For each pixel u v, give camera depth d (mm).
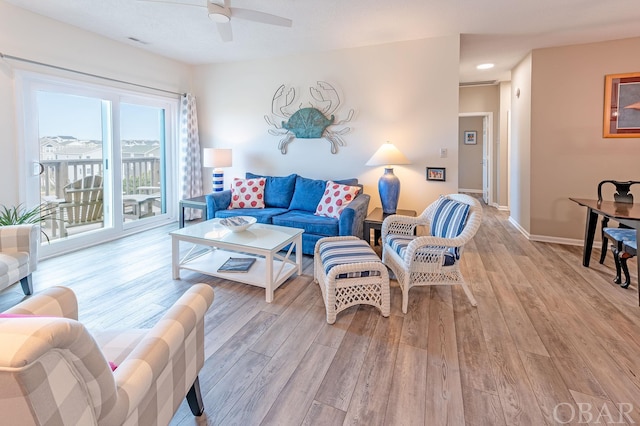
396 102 3977
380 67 4004
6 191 3072
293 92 4477
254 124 4781
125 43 4031
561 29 3510
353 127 4211
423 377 1665
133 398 837
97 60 3746
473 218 2375
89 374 684
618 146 3846
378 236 4012
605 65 3828
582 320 2234
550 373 1697
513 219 5188
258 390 1567
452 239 2314
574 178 4066
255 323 2180
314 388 1584
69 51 3465
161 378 1035
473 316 2299
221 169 4805
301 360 1797
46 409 580
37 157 3316
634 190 3795
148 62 4379
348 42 3926
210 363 1761
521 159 4668
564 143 4078
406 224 2992
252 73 4707
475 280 2961
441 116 3812
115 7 3064
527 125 4383
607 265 3336
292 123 4477
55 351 596
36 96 3289
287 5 2959
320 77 4297
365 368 1733
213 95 5016
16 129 3102
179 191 5086
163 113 4824
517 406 1475
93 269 3094
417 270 2398
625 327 2141
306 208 3980
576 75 3957
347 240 2748
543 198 4242
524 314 2324
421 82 3848
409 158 3992
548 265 3354
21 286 2547
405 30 3545
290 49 4207
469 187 8930
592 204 3111
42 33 3223
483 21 3311
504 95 6195
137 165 4492
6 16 2963
